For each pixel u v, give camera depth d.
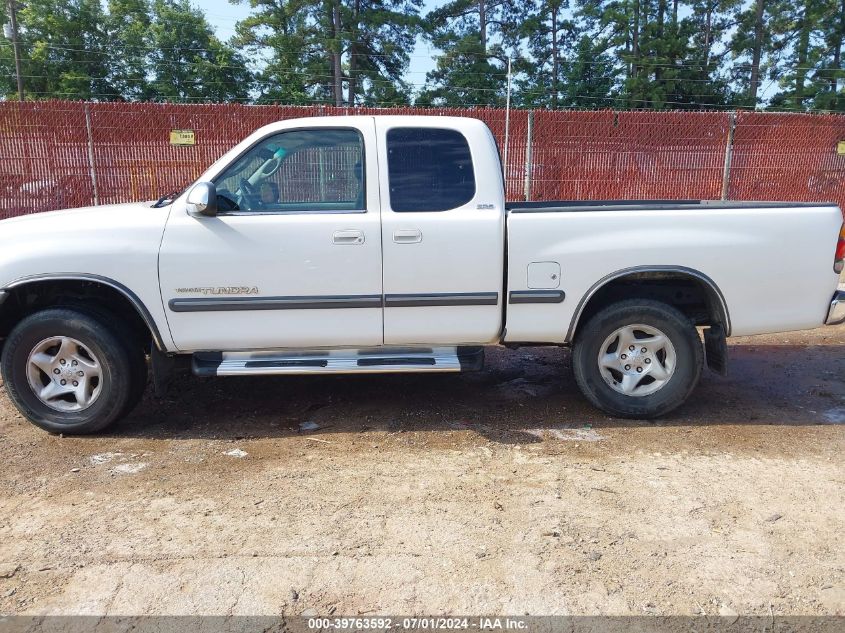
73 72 37.62
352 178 4.14
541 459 3.88
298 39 36.91
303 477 3.65
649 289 4.45
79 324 3.99
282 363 4.20
